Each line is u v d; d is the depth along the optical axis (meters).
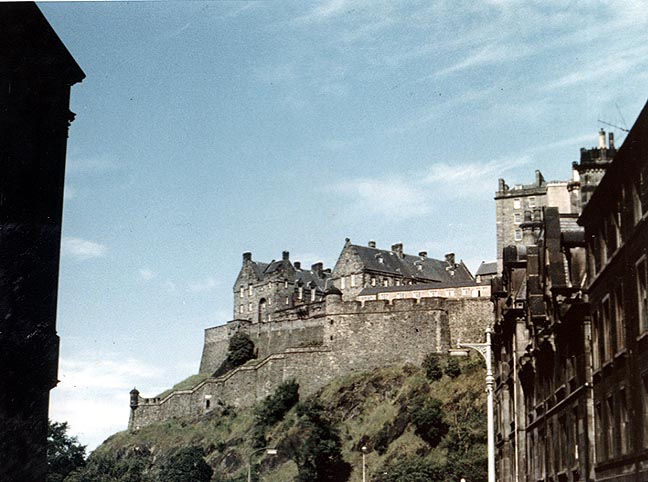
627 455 40.00
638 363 38.97
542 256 59.41
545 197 188.38
